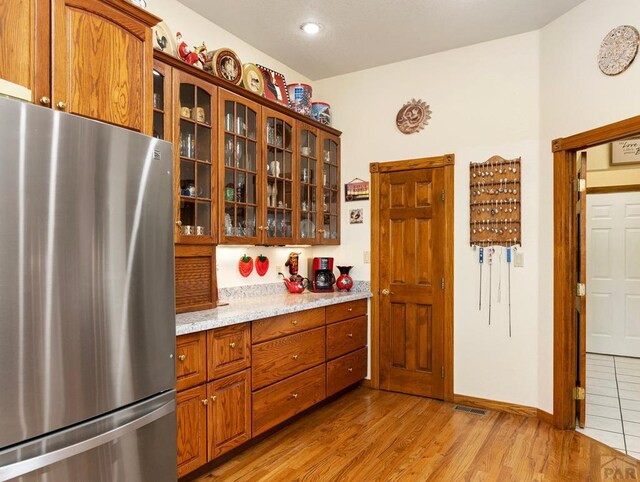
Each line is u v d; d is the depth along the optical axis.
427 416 3.38
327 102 4.38
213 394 2.44
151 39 1.99
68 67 1.64
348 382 3.75
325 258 4.06
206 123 2.80
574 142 3.04
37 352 1.33
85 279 1.47
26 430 1.31
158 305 1.75
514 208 3.47
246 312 2.71
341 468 2.57
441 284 3.76
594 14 2.91
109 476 1.53
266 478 2.46
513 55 3.49
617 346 5.28
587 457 2.71
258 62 3.72
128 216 1.62
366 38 3.52
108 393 1.54
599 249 5.35
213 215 2.83
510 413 3.45
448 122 3.76
